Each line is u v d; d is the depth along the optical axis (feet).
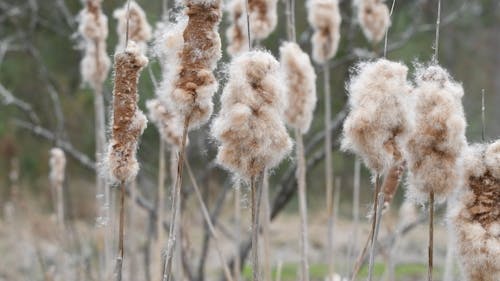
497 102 53.26
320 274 29.35
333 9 13.71
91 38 14.83
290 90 11.98
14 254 23.22
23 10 25.49
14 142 47.55
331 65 21.45
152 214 18.66
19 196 24.29
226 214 30.48
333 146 19.92
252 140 7.73
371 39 14.78
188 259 17.30
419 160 7.89
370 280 8.33
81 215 38.09
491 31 52.54
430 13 33.83
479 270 7.94
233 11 13.17
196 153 21.26
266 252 12.32
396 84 7.82
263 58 7.88
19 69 36.11
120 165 8.12
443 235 37.32
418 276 30.19
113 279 8.27
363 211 38.73
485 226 7.95
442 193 7.91
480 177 8.03
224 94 7.86
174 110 8.08
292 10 12.46
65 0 25.91
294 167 19.79
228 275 11.61
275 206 20.20
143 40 13.65
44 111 32.76
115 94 8.16
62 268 17.46
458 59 54.19
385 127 7.77
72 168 44.83
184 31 7.94
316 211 43.39
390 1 27.22
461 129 7.79
